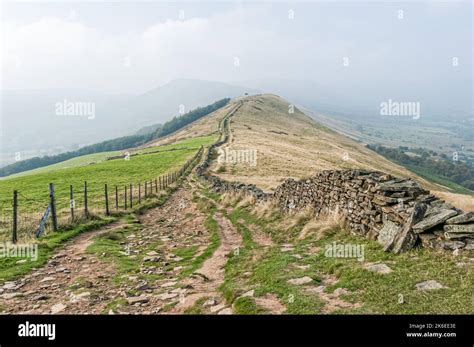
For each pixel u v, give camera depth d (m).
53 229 20.91
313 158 86.50
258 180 47.88
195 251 17.77
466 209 17.77
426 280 9.29
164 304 10.96
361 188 14.81
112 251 17.83
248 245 17.36
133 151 123.19
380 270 10.38
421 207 11.79
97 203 34.12
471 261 9.66
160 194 40.06
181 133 154.50
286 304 9.43
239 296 10.38
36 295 12.24
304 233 16.81
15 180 54.47
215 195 37.25
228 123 147.88
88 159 129.00
